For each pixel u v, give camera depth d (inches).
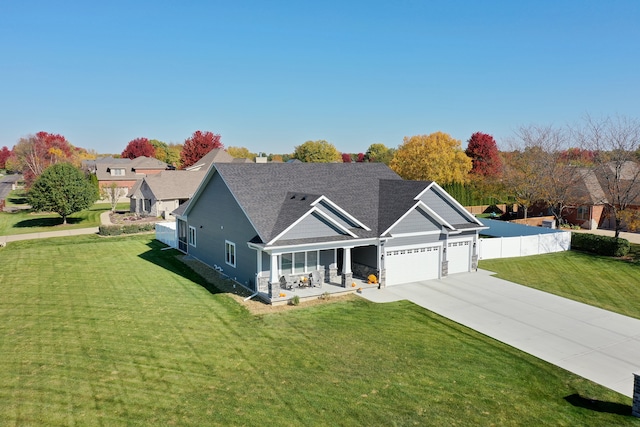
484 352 617.3
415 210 973.8
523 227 1556.3
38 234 1681.8
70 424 435.2
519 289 938.1
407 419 449.7
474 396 497.7
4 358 580.4
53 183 1875.0
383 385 518.6
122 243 1467.8
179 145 6820.9
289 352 606.2
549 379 542.9
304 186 1037.8
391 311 783.7
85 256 1246.3
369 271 965.2
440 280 1006.4
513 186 1876.2
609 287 962.1
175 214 1320.1
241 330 684.7
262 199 941.2
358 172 1183.6
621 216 1304.1
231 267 994.1
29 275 1023.0
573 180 1696.6
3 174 6373.0
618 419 457.4
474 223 1083.3
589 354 618.2
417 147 2501.2
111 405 469.4
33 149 3914.9
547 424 446.3
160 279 988.6
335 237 881.5
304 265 919.0
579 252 1344.7
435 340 657.0
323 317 748.0
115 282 961.5
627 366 583.2
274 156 6427.2
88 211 2397.9
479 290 926.4
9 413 452.8
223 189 1012.5
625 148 1409.9
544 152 1852.9
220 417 448.5
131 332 673.0
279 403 476.1
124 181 3361.2
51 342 633.6
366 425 438.3
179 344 629.3
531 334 687.7
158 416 449.4
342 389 507.8
